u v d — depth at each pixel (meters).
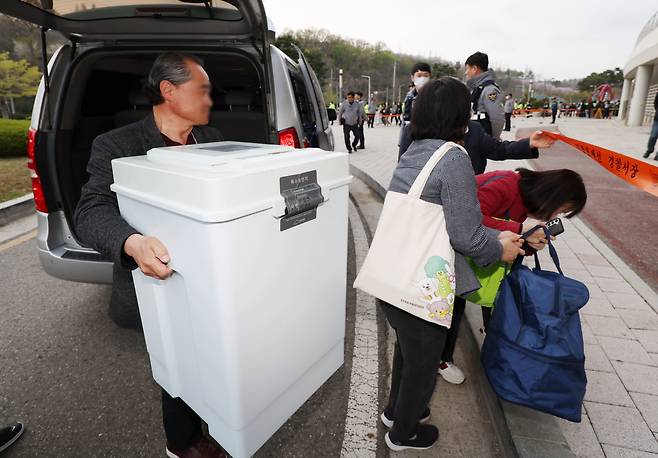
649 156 9.20
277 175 1.04
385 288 1.38
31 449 1.73
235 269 0.98
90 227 1.20
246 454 1.21
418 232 1.31
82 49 2.42
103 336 2.55
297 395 1.37
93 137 2.79
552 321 1.40
